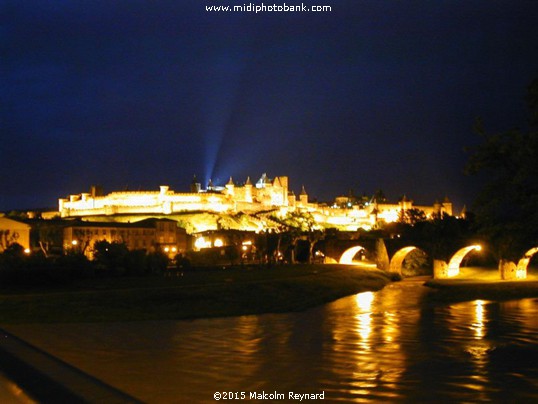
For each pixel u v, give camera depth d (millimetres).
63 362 29172
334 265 123688
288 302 69812
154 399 24953
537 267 109438
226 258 134000
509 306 64812
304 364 32188
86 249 132500
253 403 24734
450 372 30391
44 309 56906
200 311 60281
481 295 77625
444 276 113875
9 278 74938
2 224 142625
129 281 80875
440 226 115375
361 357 34781
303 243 155375
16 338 40438
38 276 76125
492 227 45438
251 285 75250
